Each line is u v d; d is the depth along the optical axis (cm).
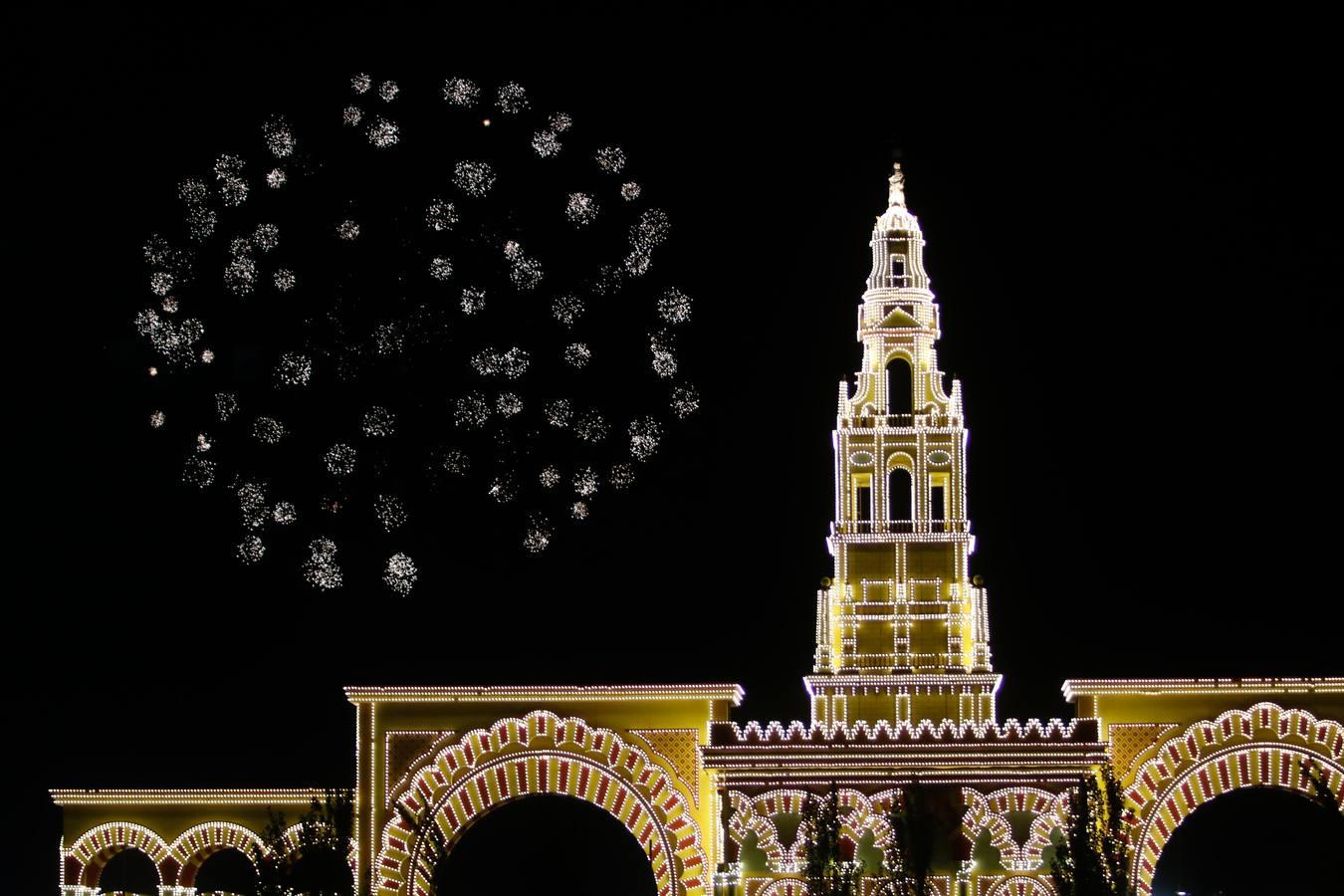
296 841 9175
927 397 9362
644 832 8938
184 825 9250
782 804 8788
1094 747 8731
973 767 8769
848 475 9325
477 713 9044
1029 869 8700
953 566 9219
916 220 9581
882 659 9131
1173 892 11269
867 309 9481
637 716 9012
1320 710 8850
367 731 9038
